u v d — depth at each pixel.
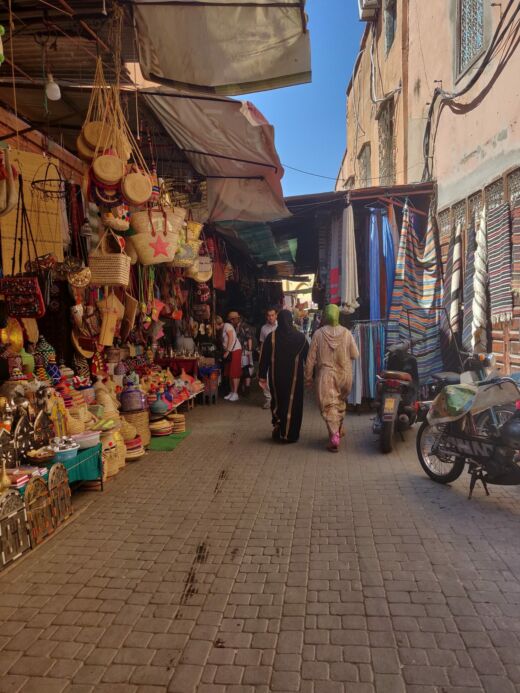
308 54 4.44
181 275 8.20
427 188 9.13
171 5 4.02
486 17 7.13
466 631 2.50
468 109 7.77
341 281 8.88
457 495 4.38
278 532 3.71
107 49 4.66
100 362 6.13
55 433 4.21
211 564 3.25
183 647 2.43
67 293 5.23
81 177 6.92
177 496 4.50
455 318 8.02
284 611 2.71
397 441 6.36
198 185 7.73
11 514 3.29
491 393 4.07
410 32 11.37
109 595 2.90
